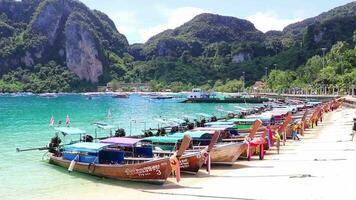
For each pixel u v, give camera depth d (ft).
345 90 442.50
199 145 106.63
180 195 72.08
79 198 74.13
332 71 513.04
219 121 169.68
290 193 68.64
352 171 83.10
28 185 85.40
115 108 384.68
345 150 113.70
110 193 76.89
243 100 483.10
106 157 94.07
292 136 144.36
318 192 67.77
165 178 79.92
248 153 102.22
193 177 86.89
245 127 154.40
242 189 73.72
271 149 122.42
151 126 211.20
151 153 94.73
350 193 66.28
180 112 327.67
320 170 86.12
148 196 73.05
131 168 84.02
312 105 281.95
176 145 102.32
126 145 97.14
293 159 103.40
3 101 560.20
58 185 84.84
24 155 121.60
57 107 403.13
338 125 191.62
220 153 95.25
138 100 599.57
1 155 122.11
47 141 156.35
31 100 601.62
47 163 108.37
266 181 79.10
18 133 181.98
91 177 91.30
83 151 95.09
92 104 469.98
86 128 201.26
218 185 78.23
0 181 89.30
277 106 292.81
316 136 153.99
